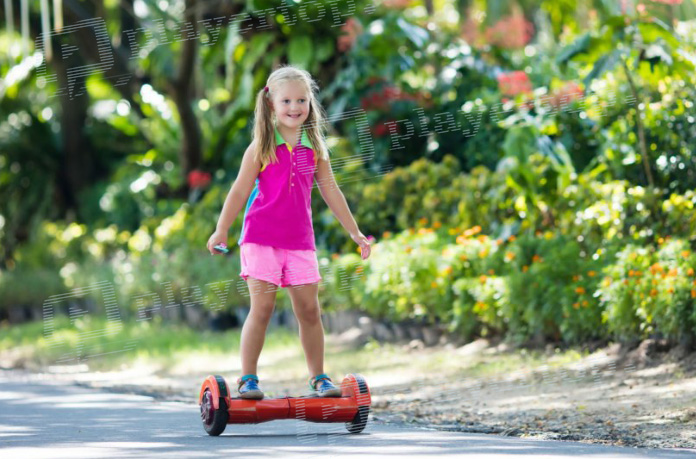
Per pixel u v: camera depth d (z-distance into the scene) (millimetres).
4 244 30688
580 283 11227
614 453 5785
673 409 7832
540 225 13094
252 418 6781
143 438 6910
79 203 30359
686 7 14758
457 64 18641
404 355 12781
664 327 9773
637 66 12062
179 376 12695
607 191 12367
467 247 13156
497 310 12133
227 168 23438
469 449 6020
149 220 24156
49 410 9156
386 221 16641
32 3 26406
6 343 19391
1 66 29562
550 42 24391
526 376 10156
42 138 30578
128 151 31469
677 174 12062
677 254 10273
